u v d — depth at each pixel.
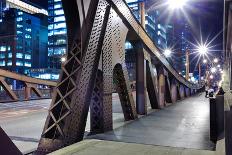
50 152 6.69
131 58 105.56
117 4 10.06
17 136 9.61
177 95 30.06
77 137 7.29
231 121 3.39
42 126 12.23
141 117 13.64
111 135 8.62
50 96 41.16
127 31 12.06
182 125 11.05
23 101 31.12
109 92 9.63
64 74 7.48
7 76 29.92
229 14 16.88
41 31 154.75
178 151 6.59
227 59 31.80
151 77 17.05
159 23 147.12
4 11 146.50
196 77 131.75
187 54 48.38
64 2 7.26
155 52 17.42
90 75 7.88
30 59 146.62
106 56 9.40
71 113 6.84
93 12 8.20
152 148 6.88
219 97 7.89
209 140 7.98
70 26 7.68
